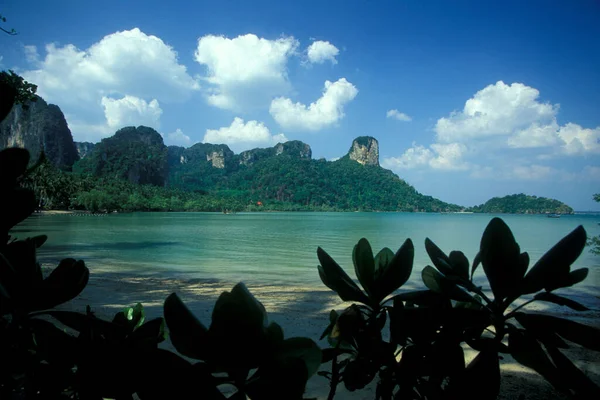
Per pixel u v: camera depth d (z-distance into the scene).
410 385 0.87
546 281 0.78
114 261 20.44
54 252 24.70
